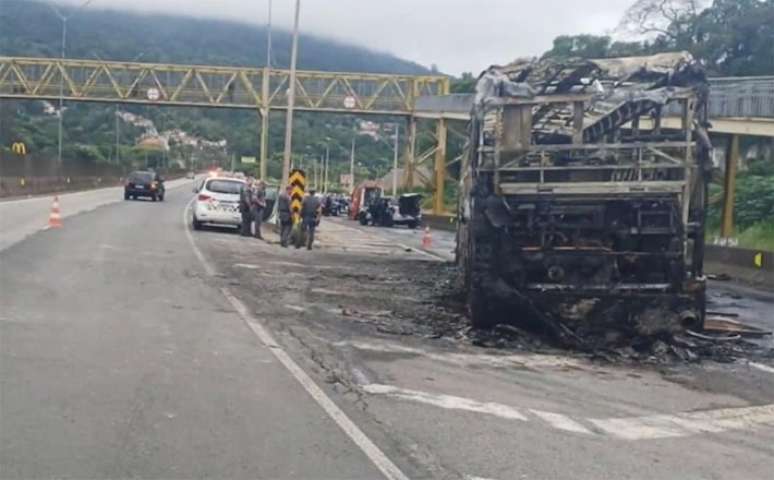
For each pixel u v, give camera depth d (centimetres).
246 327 1345
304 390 961
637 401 1001
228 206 3459
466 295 1602
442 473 703
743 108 3456
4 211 3875
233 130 14438
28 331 1195
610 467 742
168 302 1545
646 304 1314
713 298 2138
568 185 1317
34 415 808
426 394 974
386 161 12612
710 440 849
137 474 668
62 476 657
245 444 755
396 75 6344
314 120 12681
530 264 1334
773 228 4000
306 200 2998
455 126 6231
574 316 1324
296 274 2141
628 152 1311
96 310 1407
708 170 1317
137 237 2892
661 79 1352
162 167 13462
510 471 716
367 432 809
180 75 6469
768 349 1365
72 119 12344
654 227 1313
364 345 1256
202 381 974
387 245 3606
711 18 5841
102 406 850
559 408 948
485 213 1336
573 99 1326
